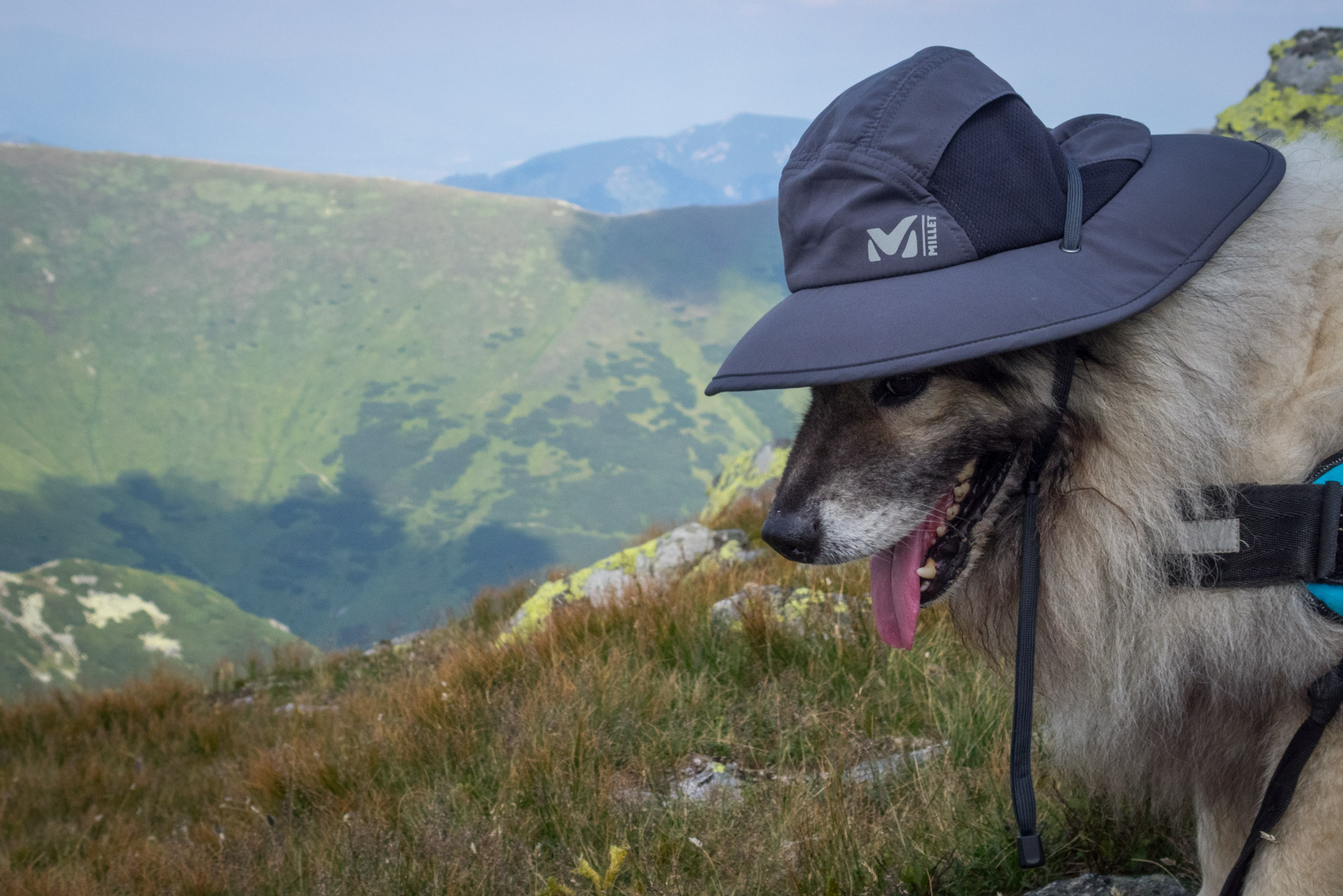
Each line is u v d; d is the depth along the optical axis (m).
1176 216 1.52
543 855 3.37
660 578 7.53
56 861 5.82
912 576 1.76
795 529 1.77
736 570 6.73
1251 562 1.56
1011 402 1.65
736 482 14.00
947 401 1.69
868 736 3.78
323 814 4.57
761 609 5.04
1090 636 1.74
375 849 3.69
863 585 5.30
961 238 1.51
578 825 3.49
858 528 1.75
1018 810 1.62
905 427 1.72
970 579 1.88
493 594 11.60
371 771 4.94
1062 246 1.51
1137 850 2.44
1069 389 1.61
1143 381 1.59
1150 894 2.20
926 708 3.85
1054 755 2.51
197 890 4.15
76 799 7.25
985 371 1.64
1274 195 1.72
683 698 4.53
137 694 10.73
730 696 4.53
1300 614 1.56
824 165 1.61
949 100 1.55
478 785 4.21
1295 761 1.55
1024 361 1.61
